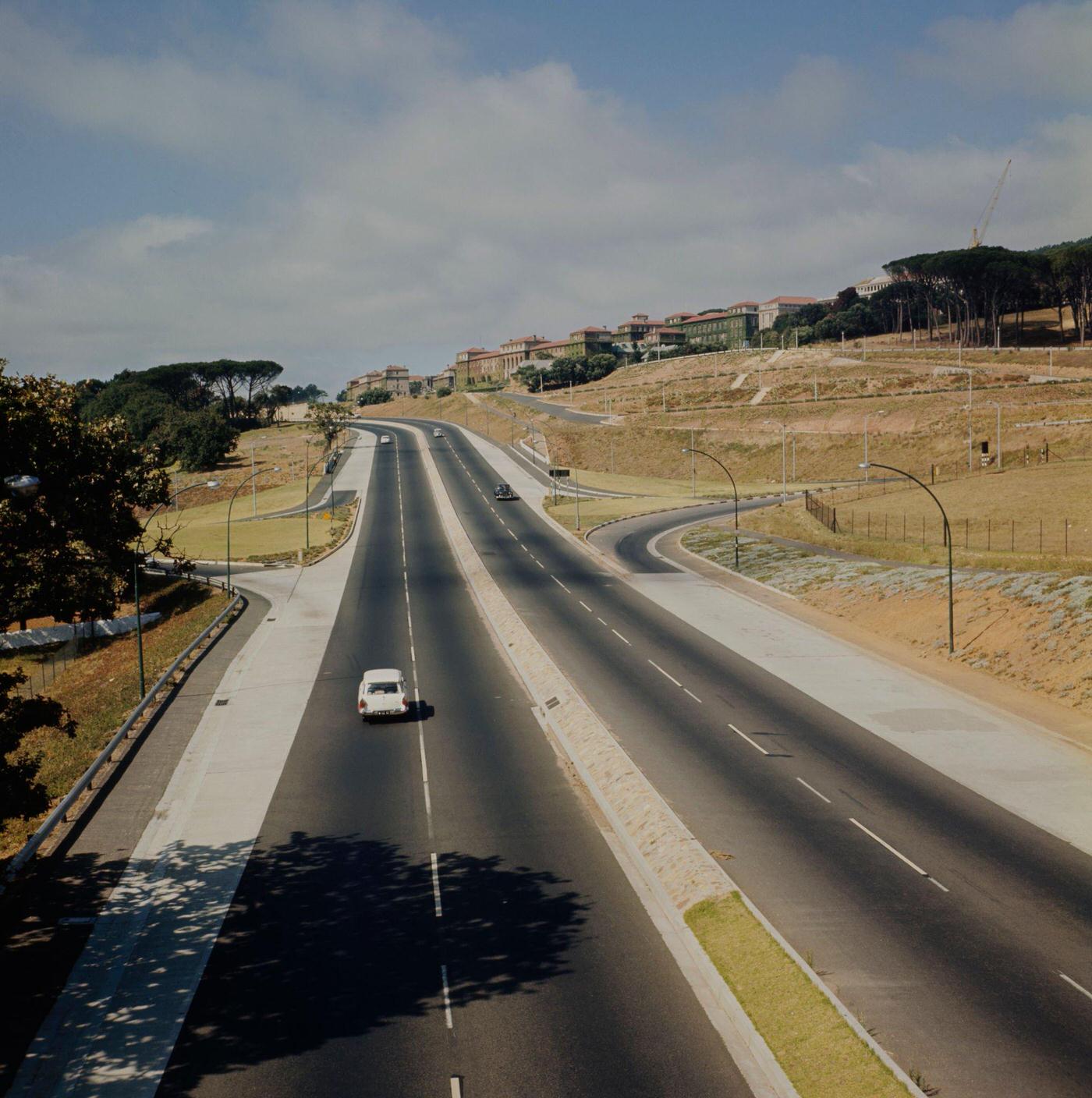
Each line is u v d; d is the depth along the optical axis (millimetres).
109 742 49594
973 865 34719
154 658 71875
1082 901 31797
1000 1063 23250
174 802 43438
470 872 35781
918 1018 25234
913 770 44812
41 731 58219
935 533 99500
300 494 170500
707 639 71375
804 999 25578
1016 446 154375
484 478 176625
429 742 50781
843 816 39406
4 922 32750
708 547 110312
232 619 83375
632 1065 24078
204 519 154375
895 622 73250
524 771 46344
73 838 39719
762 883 33500
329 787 44812
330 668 66438
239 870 36562
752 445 194625
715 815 39562
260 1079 24000
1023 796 41531
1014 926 30203
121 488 76625
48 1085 24250
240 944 31016
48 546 44344
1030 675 58562
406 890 34438
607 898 33500
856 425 190375
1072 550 85062
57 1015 27359
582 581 95125
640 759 46188
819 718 52812
